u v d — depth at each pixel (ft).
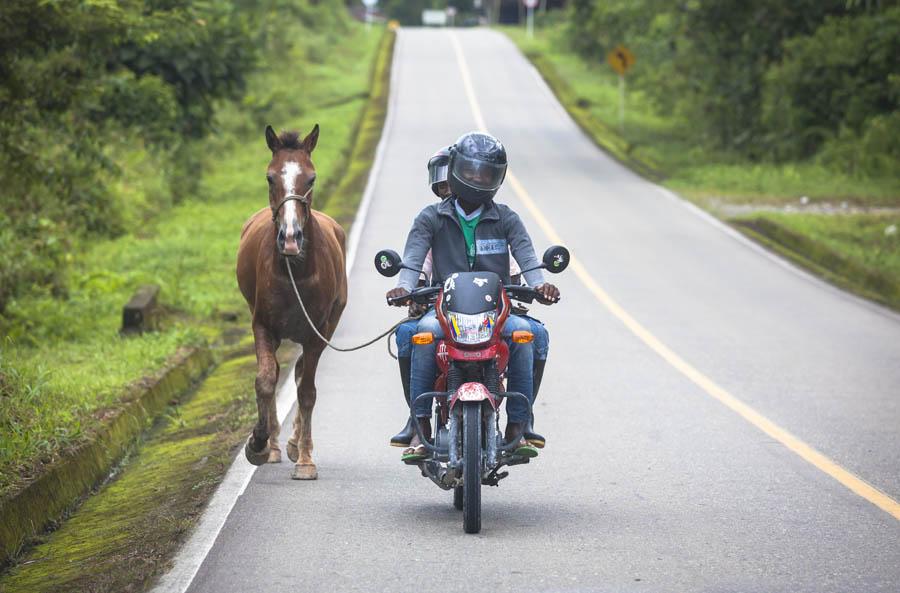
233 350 52.31
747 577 23.34
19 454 30.60
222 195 101.24
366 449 34.76
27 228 62.18
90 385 39.96
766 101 138.62
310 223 31.58
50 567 26.08
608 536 26.21
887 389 44.09
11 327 49.98
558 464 33.09
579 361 48.49
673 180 118.93
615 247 81.92
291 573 23.56
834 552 25.07
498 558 24.53
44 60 52.85
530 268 28.22
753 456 34.01
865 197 107.55
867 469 32.71
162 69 100.22
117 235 79.97
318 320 32.22
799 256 82.07
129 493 31.83
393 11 472.44
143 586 22.85
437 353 27.20
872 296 68.80
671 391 43.11
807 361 49.42
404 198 98.99
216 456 33.32
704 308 62.08
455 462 26.09
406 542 25.68
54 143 66.39
